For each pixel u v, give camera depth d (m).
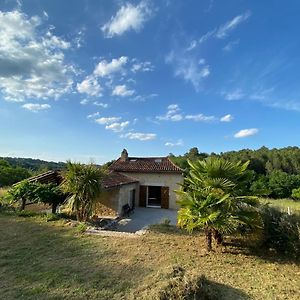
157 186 22.14
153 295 5.25
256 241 8.97
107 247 8.80
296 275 6.91
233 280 6.47
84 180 12.66
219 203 8.18
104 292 5.56
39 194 13.82
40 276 6.30
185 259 7.89
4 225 11.51
